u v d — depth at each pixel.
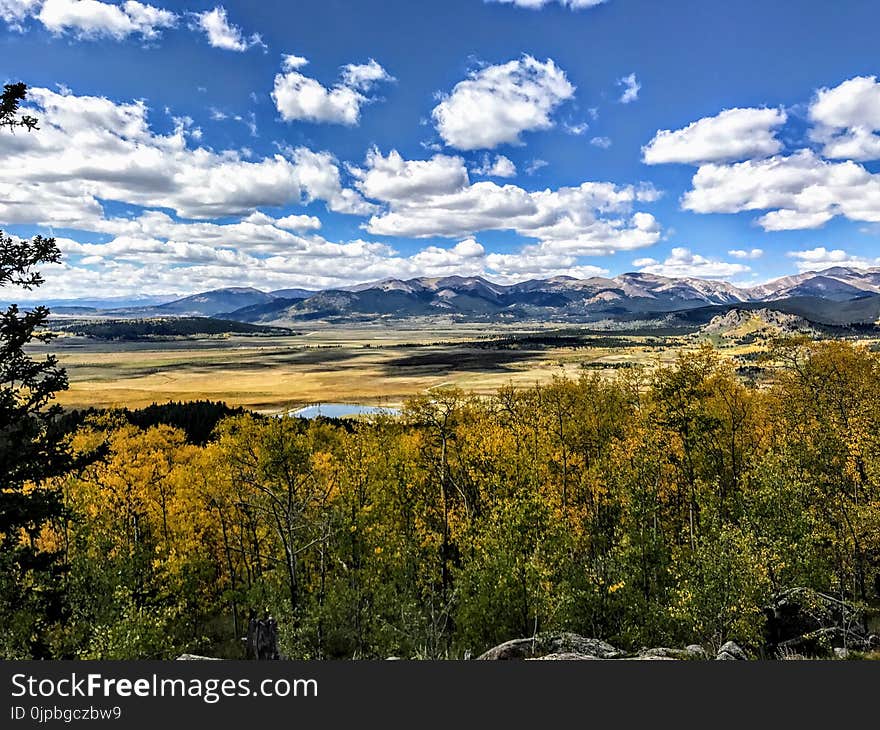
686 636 31.52
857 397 46.53
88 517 43.09
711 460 49.12
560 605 30.44
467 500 46.53
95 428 54.78
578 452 54.19
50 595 28.94
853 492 38.75
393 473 43.53
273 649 25.97
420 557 41.84
